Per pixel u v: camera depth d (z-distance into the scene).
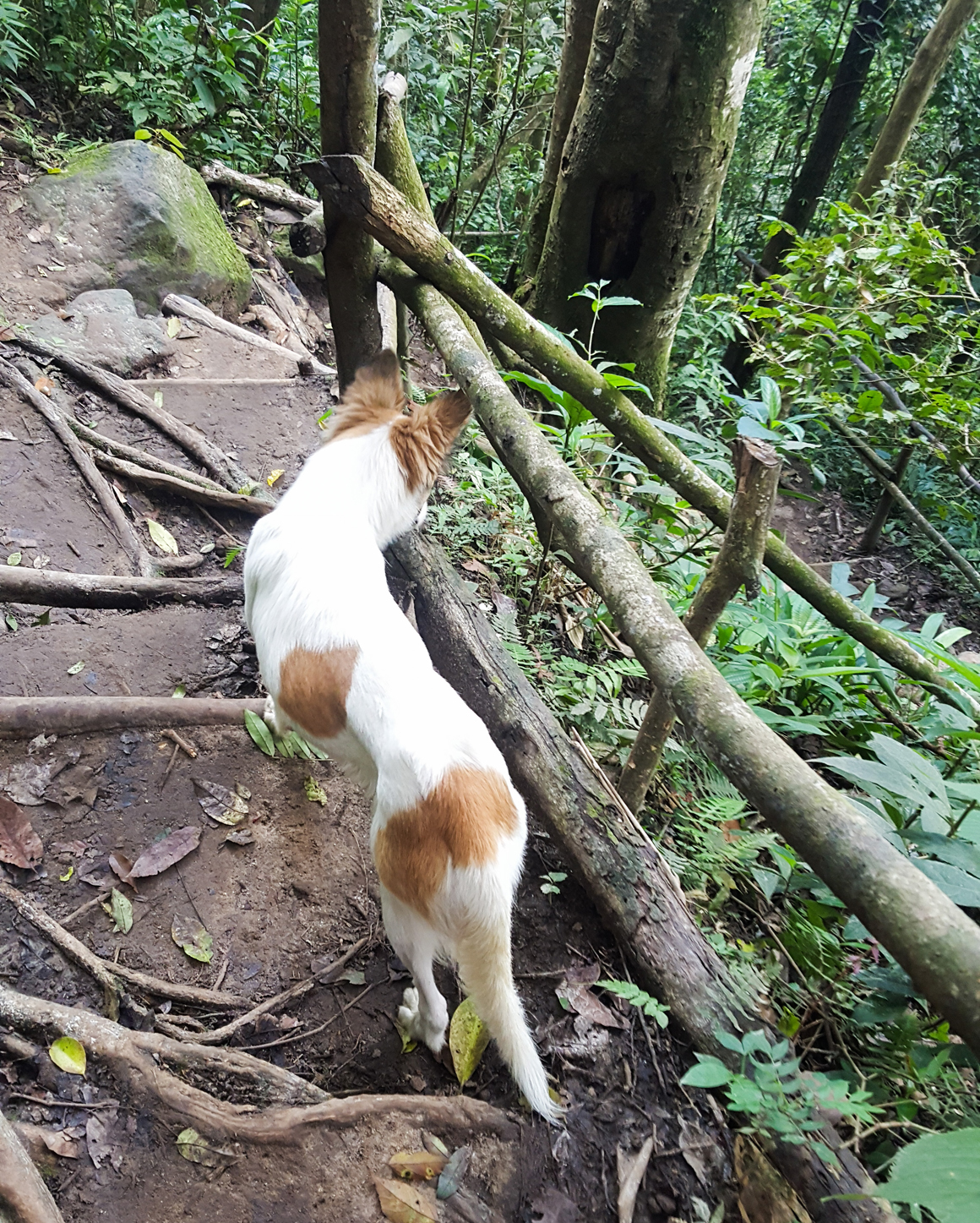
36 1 5.75
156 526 3.68
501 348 4.31
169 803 2.47
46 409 3.81
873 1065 2.27
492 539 3.91
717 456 4.68
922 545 6.66
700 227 4.72
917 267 4.99
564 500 2.17
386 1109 1.91
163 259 4.99
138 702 2.62
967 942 1.09
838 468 7.36
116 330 4.50
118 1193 1.66
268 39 6.68
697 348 6.93
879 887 1.18
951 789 2.48
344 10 2.75
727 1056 2.06
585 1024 2.20
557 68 6.71
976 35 8.14
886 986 2.29
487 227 7.73
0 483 3.47
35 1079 1.76
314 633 2.12
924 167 8.60
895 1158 1.40
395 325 4.77
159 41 6.01
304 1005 2.16
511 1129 1.97
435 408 2.59
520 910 2.45
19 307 4.34
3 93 5.55
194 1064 1.88
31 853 2.23
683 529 3.99
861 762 2.46
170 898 2.27
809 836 1.28
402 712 1.92
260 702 2.79
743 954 2.43
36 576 2.98
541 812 2.54
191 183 5.43
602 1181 1.94
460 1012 2.17
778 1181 1.94
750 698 3.33
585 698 3.09
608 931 2.42
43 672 2.77
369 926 2.37
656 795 2.95
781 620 3.80
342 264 3.51
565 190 4.84
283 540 2.33
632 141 4.40
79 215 4.81
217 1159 1.75
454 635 2.95
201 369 4.76
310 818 2.57
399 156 3.62
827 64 8.25
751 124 8.99
